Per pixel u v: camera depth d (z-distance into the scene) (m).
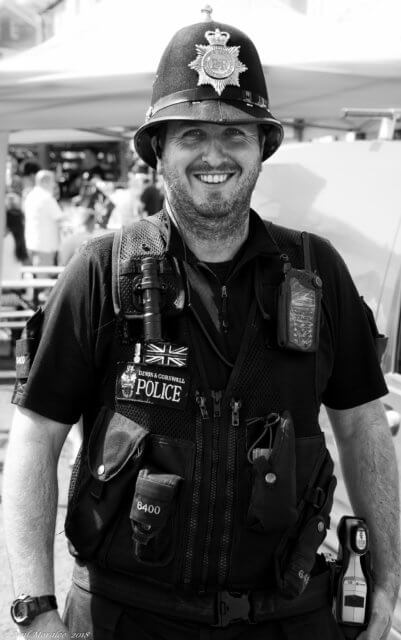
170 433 1.47
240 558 1.48
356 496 1.71
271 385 1.51
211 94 1.50
